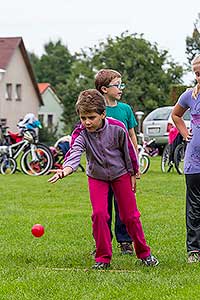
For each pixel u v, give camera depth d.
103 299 5.45
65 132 51.56
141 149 18.97
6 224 9.59
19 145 19.48
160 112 24.77
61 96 54.56
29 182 16.50
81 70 51.31
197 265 6.66
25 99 57.25
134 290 5.68
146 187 14.73
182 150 18.45
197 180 6.88
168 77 48.53
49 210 11.23
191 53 51.88
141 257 6.74
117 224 7.45
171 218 10.05
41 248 7.70
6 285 5.92
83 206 11.77
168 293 5.57
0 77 54.41
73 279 6.10
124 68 48.91
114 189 6.71
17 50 56.31
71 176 18.16
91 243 8.02
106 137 6.58
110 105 7.54
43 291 5.71
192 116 6.97
